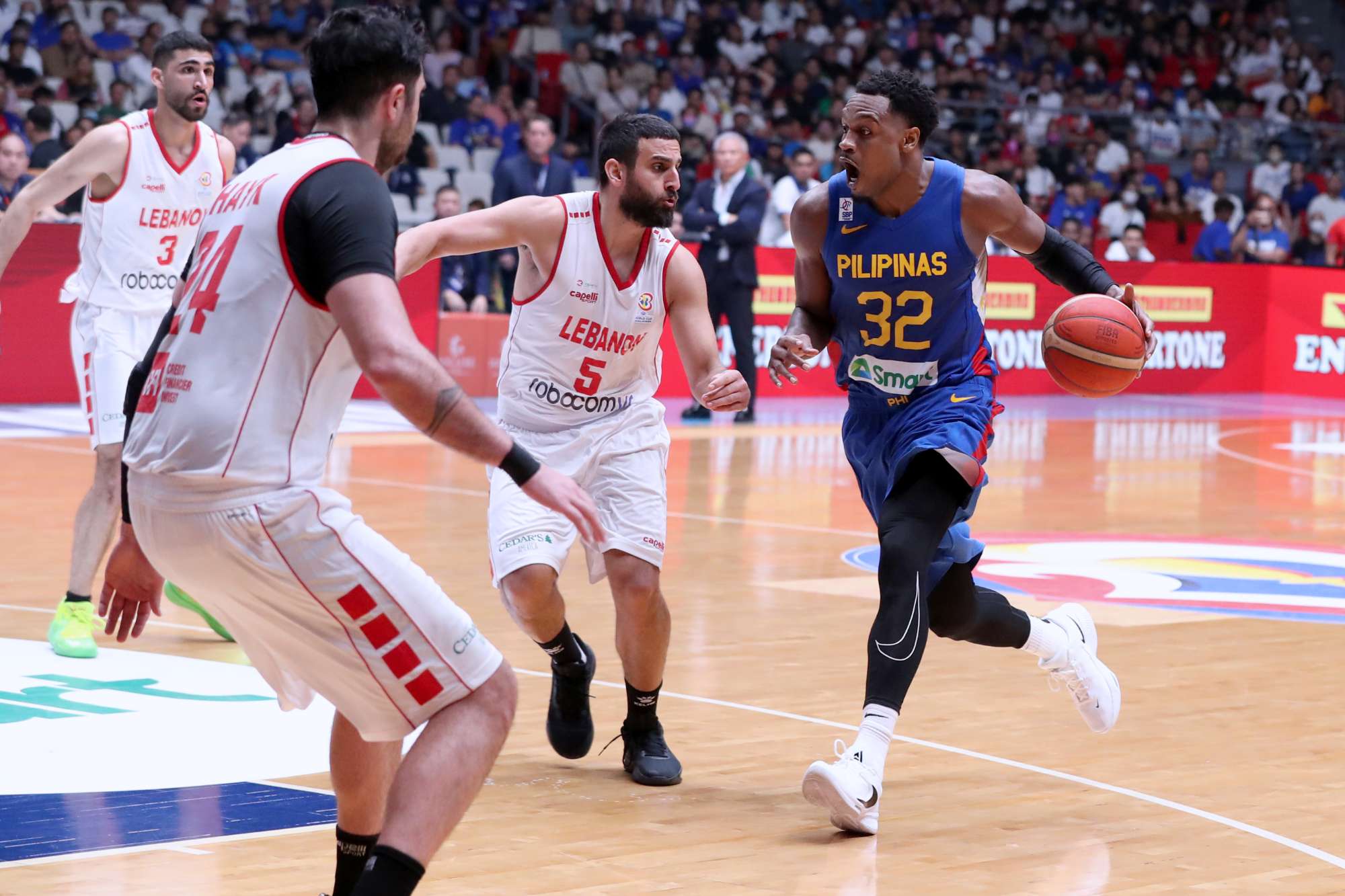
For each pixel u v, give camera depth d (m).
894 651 5.30
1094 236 25.69
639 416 5.97
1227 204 26.02
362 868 3.87
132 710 6.43
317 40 3.71
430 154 23.11
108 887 4.43
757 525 12.07
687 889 4.58
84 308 7.65
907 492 5.55
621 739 6.25
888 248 5.58
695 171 23.03
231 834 4.93
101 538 7.48
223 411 3.47
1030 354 24.09
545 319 5.85
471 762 3.52
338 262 3.41
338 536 3.50
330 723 6.30
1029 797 5.62
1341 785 5.80
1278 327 25.69
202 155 7.84
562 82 24.98
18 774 5.50
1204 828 5.27
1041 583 10.00
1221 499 14.20
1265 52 32.81
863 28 29.59
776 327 22.19
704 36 27.56
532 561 5.66
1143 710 6.92
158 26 22.50
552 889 4.55
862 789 5.09
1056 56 30.83
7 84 21.08
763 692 7.11
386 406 20.39
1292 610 9.31
